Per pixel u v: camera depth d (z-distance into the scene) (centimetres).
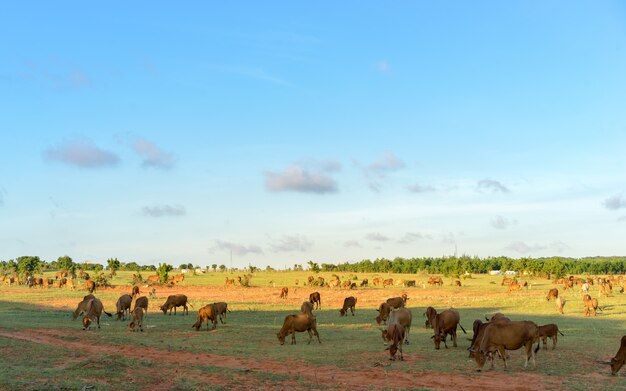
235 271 18500
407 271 16262
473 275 14175
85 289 7856
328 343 2773
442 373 1953
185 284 9894
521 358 2308
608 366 2127
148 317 4159
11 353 2122
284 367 2070
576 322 3891
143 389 1612
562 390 1708
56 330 3055
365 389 1684
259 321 4006
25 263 10800
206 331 3284
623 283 7838
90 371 1805
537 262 12338
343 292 7756
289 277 13275
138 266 18138
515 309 4997
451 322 2561
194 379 1766
